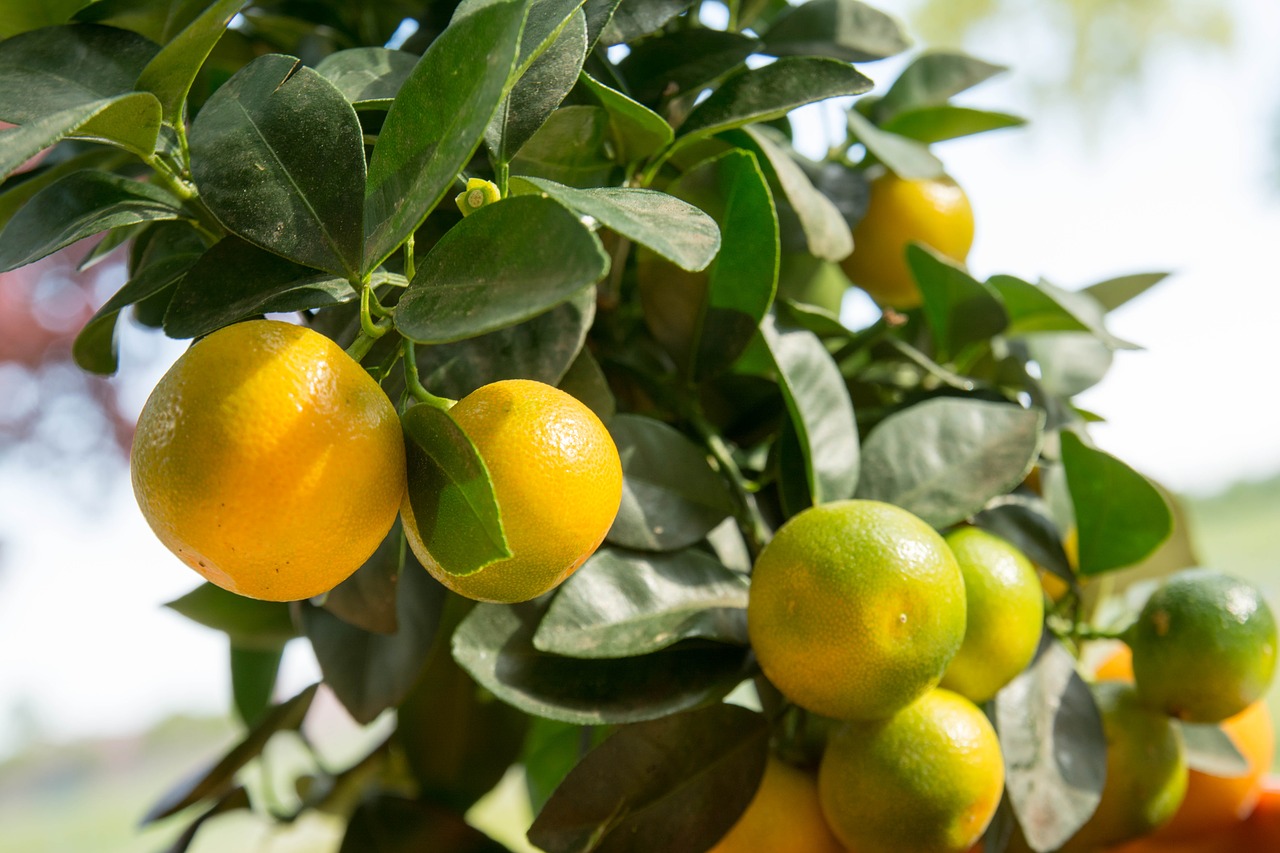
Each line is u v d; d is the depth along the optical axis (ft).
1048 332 1.30
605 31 1.02
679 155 1.09
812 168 1.22
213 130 0.87
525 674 0.96
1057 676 1.10
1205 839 1.25
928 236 1.27
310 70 0.88
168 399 0.78
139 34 0.93
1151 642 1.10
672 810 0.97
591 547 0.84
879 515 0.95
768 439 1.19
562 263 0.74
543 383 0.90
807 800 1.02
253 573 0.80
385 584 1.02
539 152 1.00
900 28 1.27
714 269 1.06
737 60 1.09
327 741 2.31
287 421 0.77
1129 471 1.11
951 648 0.95
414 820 1.23
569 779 0.96
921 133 1.36
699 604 1.01
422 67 0.83
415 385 0.84
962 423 1.10
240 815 1.31
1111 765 1.11
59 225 0.92
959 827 0.97
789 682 0.95
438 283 0.80
